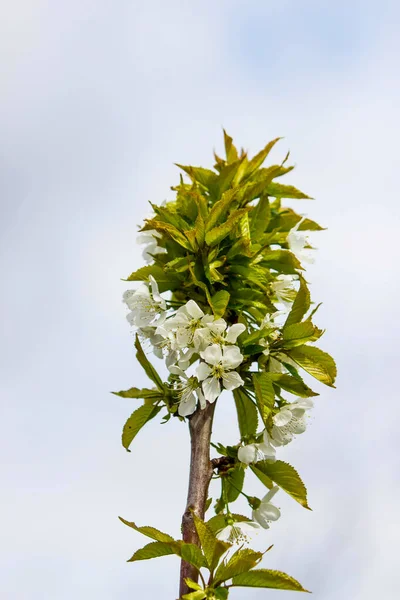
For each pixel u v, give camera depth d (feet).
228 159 22.16
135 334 16.67
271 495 16.84
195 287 18.02
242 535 16.15
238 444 16.74
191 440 16.46
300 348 16.84
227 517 16.40
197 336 16.28
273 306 18.35
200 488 15.90
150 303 17.57
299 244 19.43
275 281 18.54
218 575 14.20
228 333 16.17
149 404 16.87
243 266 17.99
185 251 18.42
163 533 14.51
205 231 17.74
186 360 16.61
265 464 16.74
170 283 17.99
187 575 14.85
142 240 19.13
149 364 16.58
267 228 21.06
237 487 16.89
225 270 18.11
